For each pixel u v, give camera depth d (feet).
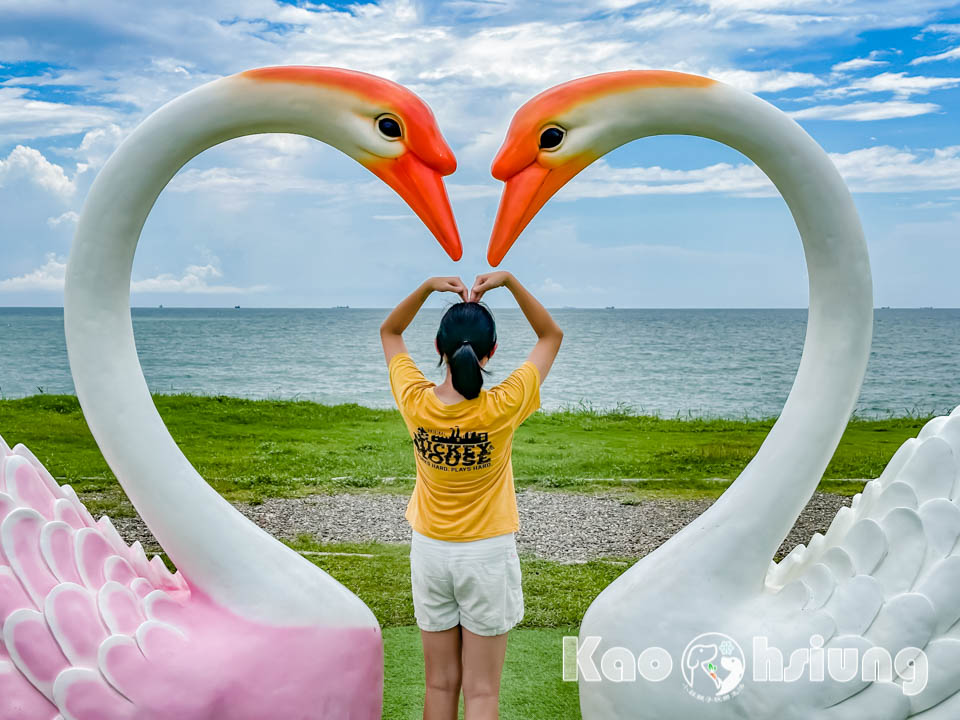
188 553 7.13
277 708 6.90
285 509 21.97
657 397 67.67
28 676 6.31
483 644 8.02
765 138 6.82
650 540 18.94
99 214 6.81
